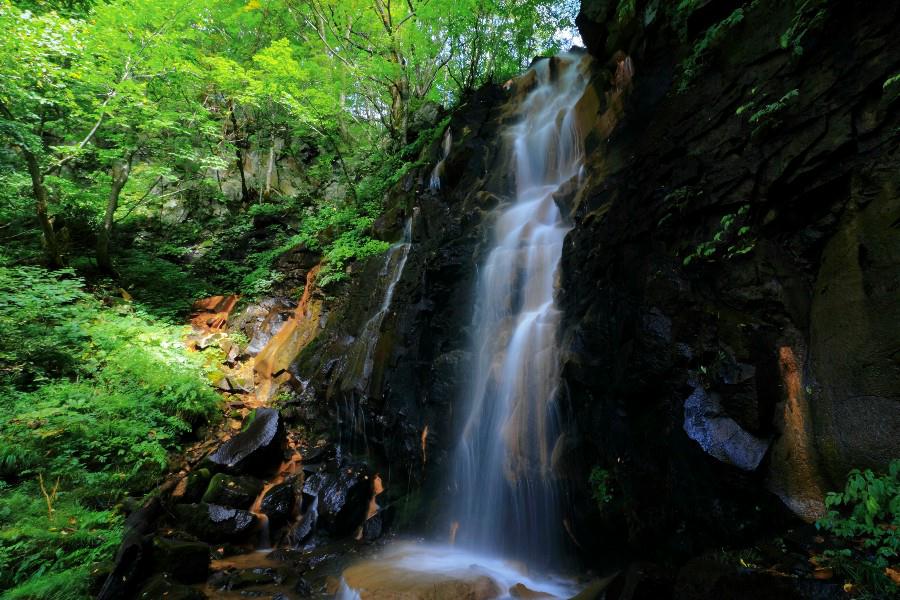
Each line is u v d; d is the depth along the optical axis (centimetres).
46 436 645
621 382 411
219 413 905
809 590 236
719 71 464
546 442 504
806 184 343
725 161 404
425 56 1238
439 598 412
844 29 349
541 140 884
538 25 1280
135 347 928
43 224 1097
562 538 478
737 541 307
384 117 1511
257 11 1531
